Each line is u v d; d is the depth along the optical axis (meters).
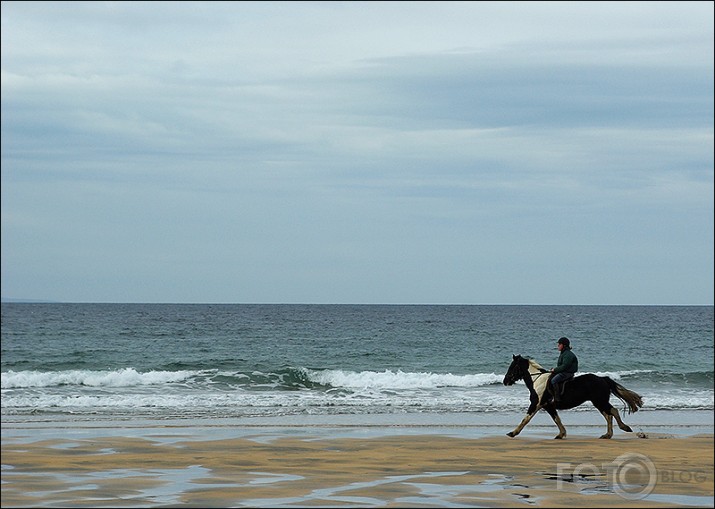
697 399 28.55
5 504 11.59
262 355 51.53
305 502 11.75
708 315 155.88
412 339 67.94
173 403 26.36
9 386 31.03
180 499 11.95
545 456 15.97
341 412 24.16
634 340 72.06
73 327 85.19
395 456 15.93
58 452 16.16
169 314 135.00
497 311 187.12
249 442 17.62
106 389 30.19
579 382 18.58
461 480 13.52
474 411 24.66
